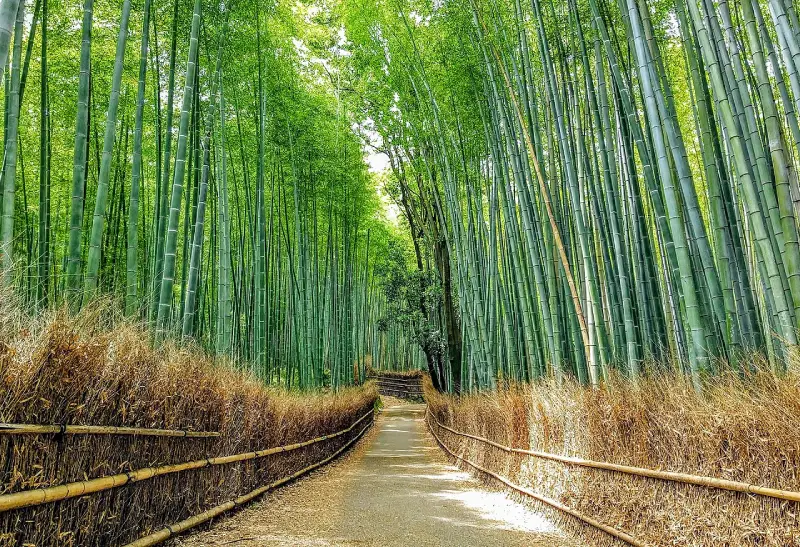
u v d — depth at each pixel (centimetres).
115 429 271
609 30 574
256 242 811
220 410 439
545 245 599
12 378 209
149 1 517
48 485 225
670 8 564
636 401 336
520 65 667
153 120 793
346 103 1253
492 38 612
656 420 308
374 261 1908
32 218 811
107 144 428
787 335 301
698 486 270
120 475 274
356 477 720
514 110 633
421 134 1049
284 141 943
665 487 298
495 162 718
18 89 411
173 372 358
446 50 799
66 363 236
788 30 308
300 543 356
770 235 387
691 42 391
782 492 217
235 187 848
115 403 278
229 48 705
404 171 1470
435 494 580
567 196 593
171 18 646
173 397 350
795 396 223
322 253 1343
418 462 945
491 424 687
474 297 876
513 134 625
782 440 223
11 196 395
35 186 905
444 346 1599
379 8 977
